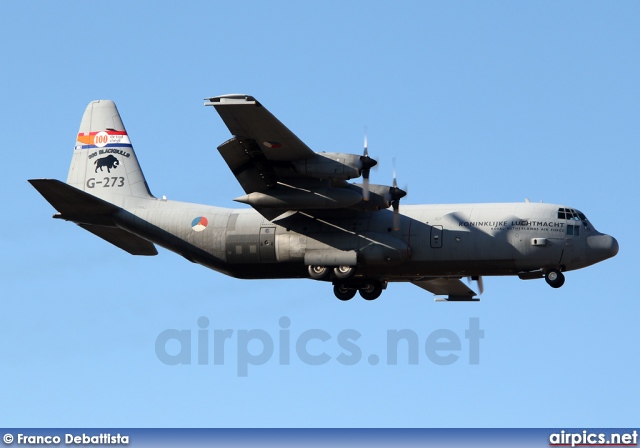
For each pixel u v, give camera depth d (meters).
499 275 108.94
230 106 94.88
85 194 109.00
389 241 106.62
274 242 109.31
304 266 109.62
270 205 104.44
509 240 105.75
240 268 111.25
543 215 106.25
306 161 100.94
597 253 105.50
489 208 107.75
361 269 108.88
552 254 105.38
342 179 100.88
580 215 107.00
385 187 105.38
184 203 114.00
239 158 102.50
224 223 111.12
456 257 106.62
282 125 96.50
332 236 108.00
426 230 107.12
